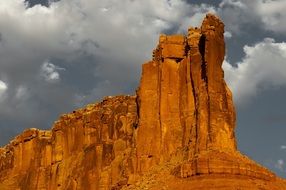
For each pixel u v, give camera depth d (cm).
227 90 11225
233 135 10806
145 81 11894
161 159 11400
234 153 10475
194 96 11312
